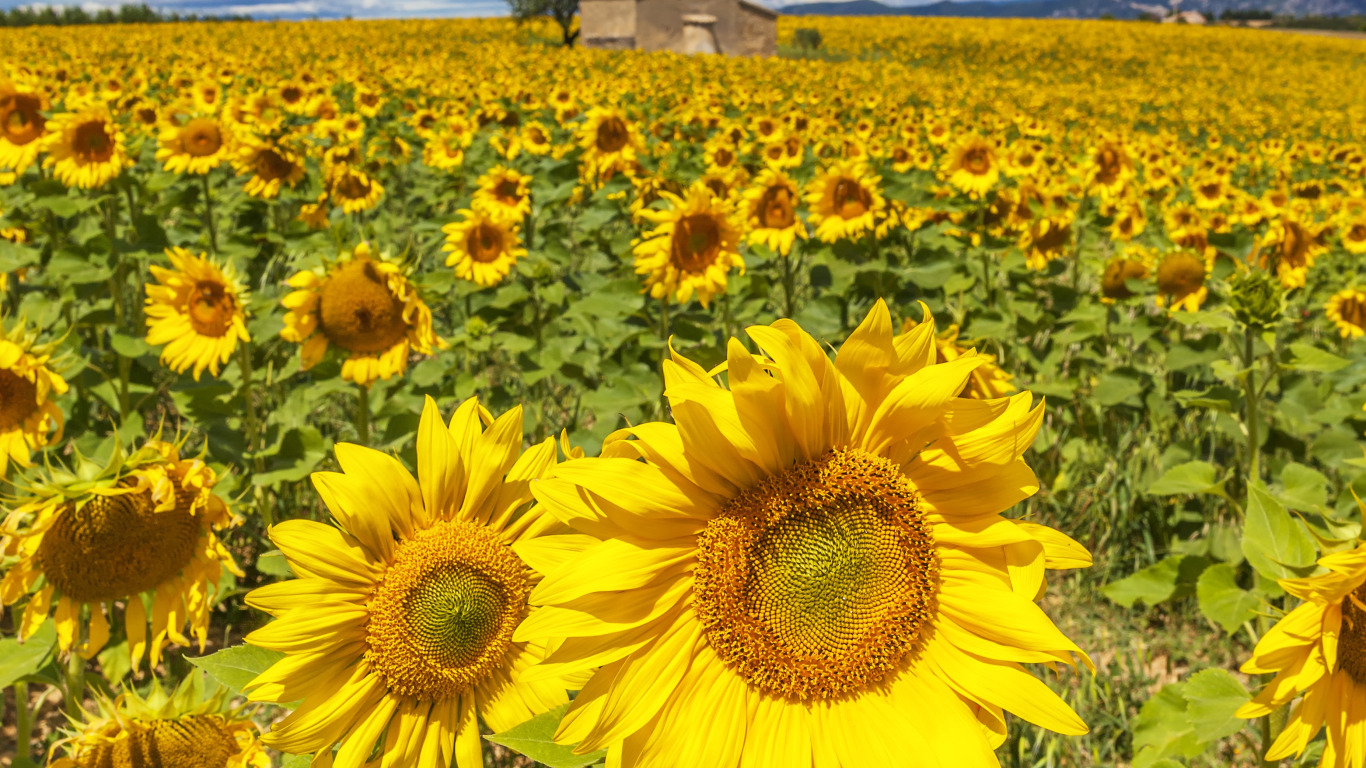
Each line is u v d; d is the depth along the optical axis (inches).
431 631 69.1
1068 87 1386.6
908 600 59.9
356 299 143.4
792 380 58.9
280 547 67.8
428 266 313.6
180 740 95.9
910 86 1209.4
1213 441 198.7
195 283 151.8
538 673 57.9
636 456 65.2
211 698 98.0
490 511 73.9
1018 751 136.1
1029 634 57.0
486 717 71.6
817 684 59.2
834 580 59.4
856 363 60.6
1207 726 102.3
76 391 172.1
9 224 260.4
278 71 872.3
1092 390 242.7
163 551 102.7
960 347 186.4
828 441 62.5
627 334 218.7
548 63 1177.4
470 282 253.3
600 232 320.5
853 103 787.4
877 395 62.2
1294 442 193.3
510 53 1306.6
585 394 193.9
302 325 144.8
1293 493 147.3
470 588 70.1
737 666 60.7
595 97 636.7
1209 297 245.8
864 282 264.7
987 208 323.9
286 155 284.5
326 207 307.6
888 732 58.2
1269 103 1403.8
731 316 226.2
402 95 684.1
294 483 179.2
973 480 61.6
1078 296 274.1
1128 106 1127.0
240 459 153.3
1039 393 208.8
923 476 62.8
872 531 60.4
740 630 60.0
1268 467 186.7
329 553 68.4
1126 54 2140.7
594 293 221.3
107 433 165.9
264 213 297.7
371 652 69.7
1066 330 250.5
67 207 220.1
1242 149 853.2
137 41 1336.1
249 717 100.7
